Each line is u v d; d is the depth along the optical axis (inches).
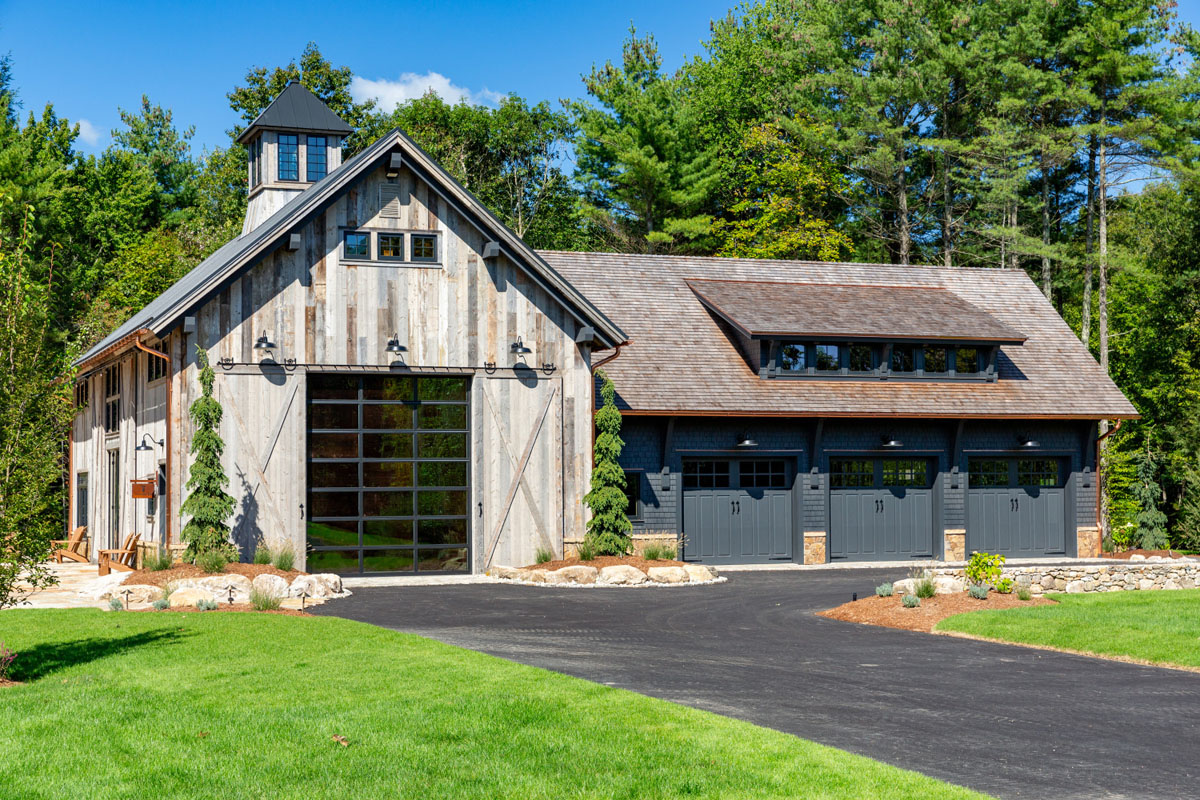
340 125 1278.3
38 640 557.9
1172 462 1480.1
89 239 2214.6
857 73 2028.8
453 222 962.7
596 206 2171.5
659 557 984.3
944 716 428.1
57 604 727.1
